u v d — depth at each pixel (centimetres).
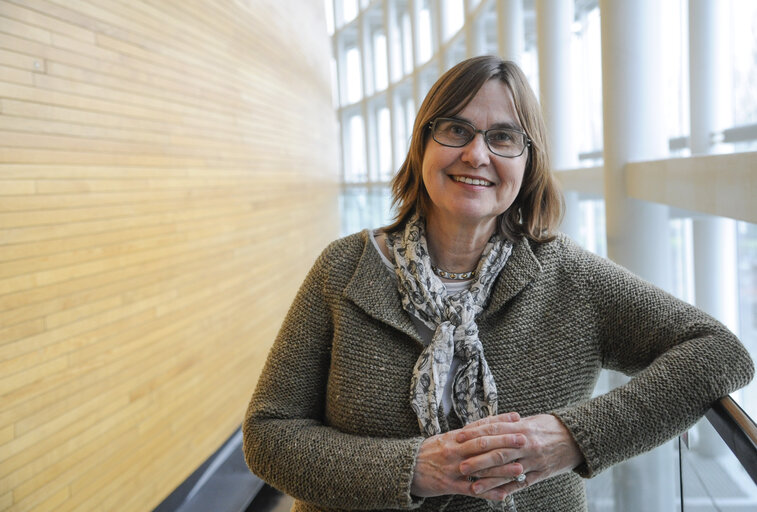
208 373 471
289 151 728
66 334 312
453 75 132
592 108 757
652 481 267
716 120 386
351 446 122
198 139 464
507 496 126
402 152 1672
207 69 483
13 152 280
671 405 117
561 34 633
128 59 371
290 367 138
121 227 360
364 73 1839
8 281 277
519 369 131
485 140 130
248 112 578
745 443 101
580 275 135
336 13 2006
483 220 135
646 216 383
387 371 131
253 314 572
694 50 385
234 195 534
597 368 135
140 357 378
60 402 308
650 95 378
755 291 418
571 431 116
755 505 98
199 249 460
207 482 450
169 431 410
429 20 1523
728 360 119
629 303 132
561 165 642
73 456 317
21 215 284
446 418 129
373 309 132
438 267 141
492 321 134
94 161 336
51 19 305
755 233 418
